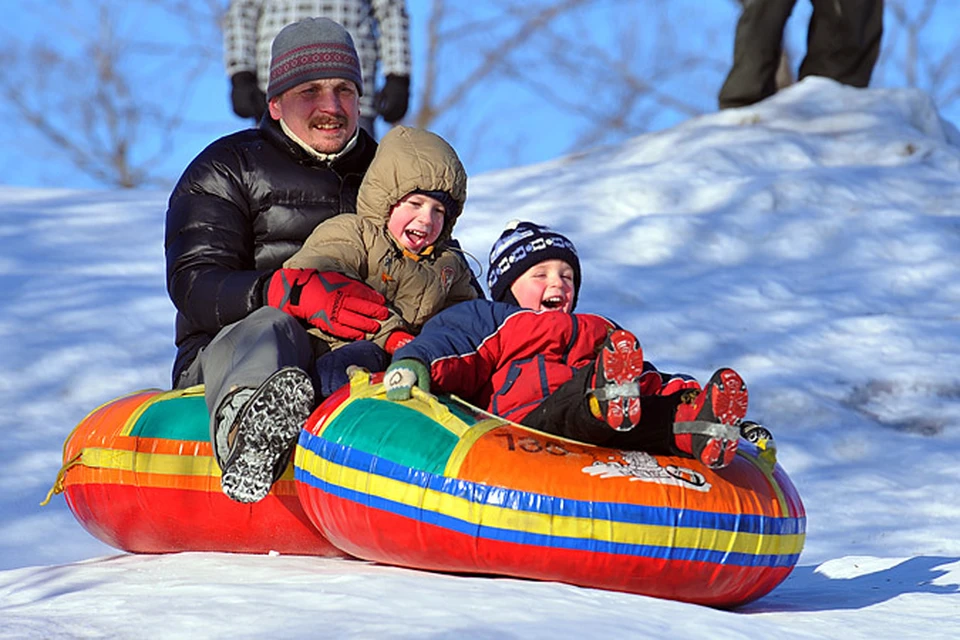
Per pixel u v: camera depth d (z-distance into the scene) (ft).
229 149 41.93
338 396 34.53
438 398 33.65
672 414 31.89
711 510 31.53
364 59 78.79
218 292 38.29
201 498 36.45
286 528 36.37
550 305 37.88
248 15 82.33
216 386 35.14
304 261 38.91
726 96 115.65
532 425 32.83
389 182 39.32
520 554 30.76
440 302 40.68
